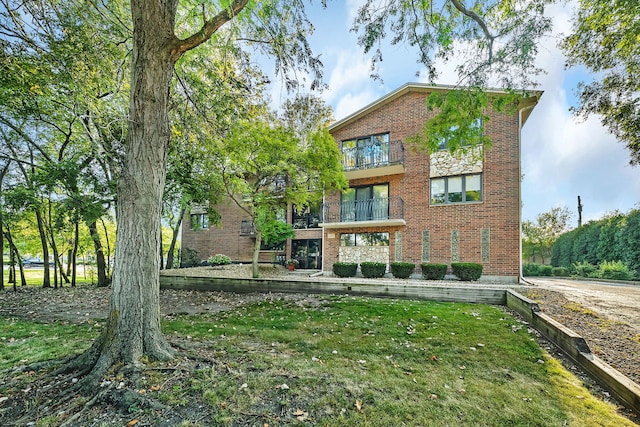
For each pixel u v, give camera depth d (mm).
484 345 4234
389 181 14141
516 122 11641
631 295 7543
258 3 5113
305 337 4703
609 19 4922
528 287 8523
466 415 2480
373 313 6262
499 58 5051
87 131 5527
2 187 11773
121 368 3074
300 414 2455
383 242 13969
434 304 7102
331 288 8727
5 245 14688
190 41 3736
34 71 5355
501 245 11555
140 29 3578
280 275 14859
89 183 10609
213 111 7270
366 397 2744
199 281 10156
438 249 12703
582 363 3404
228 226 20500
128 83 6473
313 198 12289
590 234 16828
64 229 12008
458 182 12641
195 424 2303
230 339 4602
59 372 3156
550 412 2545
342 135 15523
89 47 5441
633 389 2572
